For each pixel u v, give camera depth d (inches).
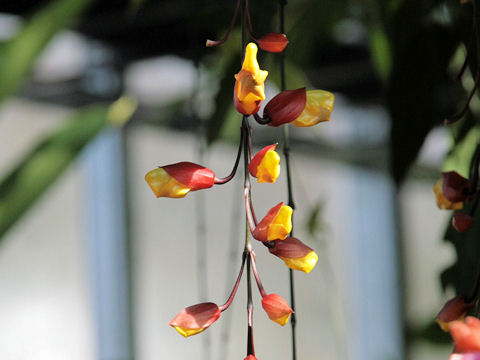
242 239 154.4
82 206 133.2
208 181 46.7
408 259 155.6
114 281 136.5
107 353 135.6
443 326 48.1
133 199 136.9
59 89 117.1
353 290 162.2
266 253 156.9
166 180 46.6
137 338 137.6
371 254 160.7
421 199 151.7
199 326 46.4
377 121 142.7
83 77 116.5
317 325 162.6
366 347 160.4
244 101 46.0
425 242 152.9
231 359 151.8
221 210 153.4
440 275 57.4
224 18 60.4
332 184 162.2
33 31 65.8
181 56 102.2
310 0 70.0
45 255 127.7
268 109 46.8
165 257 145.7
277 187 155.6
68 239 131.4
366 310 161.0
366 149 145.7
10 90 69.2
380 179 151.2
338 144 146.8
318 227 69.0
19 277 123.7
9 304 122.4
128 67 116.1
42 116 123.0
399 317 156.3
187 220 150.0
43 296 127.6
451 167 55.9
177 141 143.2
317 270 161.0
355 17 71.7
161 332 144.2
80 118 64.9
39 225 125.6
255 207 153.8
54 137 64.6
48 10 64.6
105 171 133.9
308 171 157.6
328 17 71.4
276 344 159.2
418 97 55.1
